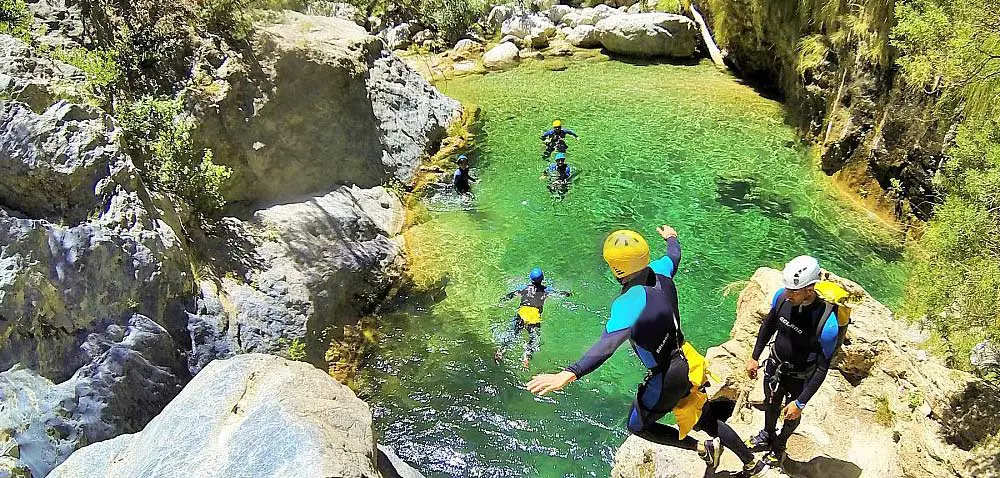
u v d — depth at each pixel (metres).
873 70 10.83
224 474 3.16
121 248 6.58
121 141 7.13
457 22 20.17
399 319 9.02
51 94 6.66
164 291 7.00
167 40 9.30
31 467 5.37
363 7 20.52
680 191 11.66
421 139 13.28
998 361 4.99
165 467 3.24
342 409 3.63
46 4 8.13
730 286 9.15
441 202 11.66
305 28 12.44
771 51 15.64
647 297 3.89
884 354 5.54
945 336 5.08
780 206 11.12
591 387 7.87
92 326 6.30
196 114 9.15
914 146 9.84
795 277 4.32
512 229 10.81
